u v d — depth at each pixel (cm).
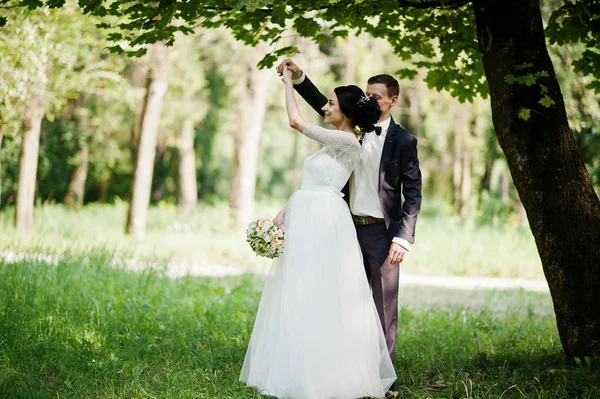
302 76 475
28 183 1460
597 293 452
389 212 445
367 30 586
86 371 435
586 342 451
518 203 2323
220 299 757
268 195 4097
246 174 1961
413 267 1390
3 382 390
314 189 439
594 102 1122
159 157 3275
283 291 421
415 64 620
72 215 2022
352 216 455
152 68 1673
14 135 1387
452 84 616
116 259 1029
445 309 847
